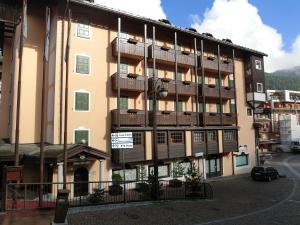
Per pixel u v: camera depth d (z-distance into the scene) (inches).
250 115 1508.4
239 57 1483.8
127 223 473.7
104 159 846.5
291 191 978.7
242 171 1422.2
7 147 850.8
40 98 948.6
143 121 1013.8
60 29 913.5
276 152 2760.8
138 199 686.5
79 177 874.1
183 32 1177.4
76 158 786.8
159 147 1050.1
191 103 1231.5
